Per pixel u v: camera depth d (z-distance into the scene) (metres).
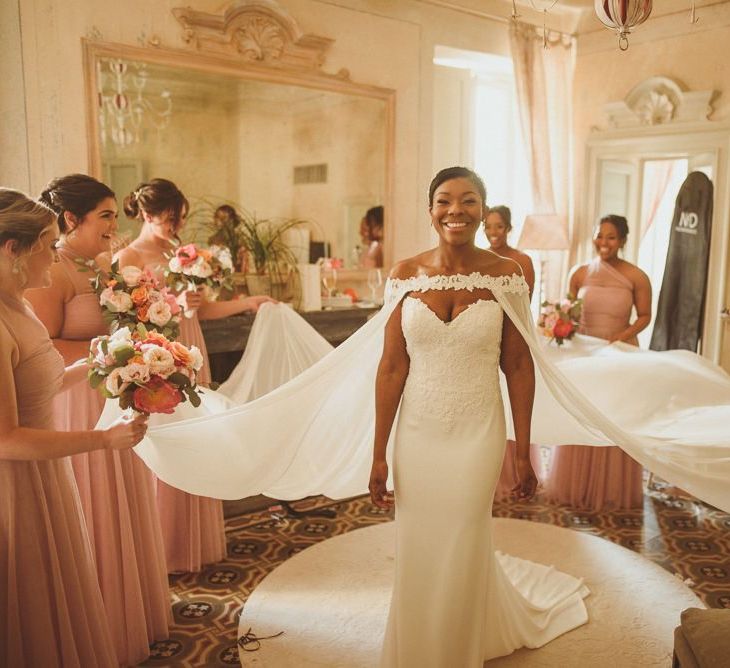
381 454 2.38
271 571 3.38
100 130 4.07
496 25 6.04
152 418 2.79
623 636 2.80
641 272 4.36
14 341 1.91
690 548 3.61
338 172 5.16
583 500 4.16
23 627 2.01
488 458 2.24
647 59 6.05
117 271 2.49
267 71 4.68
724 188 5.66
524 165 6.94
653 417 3.29
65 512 2.11
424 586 2.28
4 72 3.93
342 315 4.80
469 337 2.21
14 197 1.88
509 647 2.65
